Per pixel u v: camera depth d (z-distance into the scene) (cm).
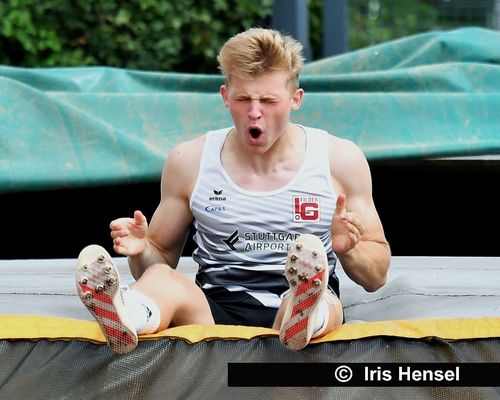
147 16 2275
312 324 812
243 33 925
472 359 861
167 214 998
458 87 1557
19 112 1373
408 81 1546
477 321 889
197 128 1440
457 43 1672
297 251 788
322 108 1442
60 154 1372
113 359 852
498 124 1466
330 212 961
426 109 1460
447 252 1590
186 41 2344
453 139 1447
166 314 877
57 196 1547
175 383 846
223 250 970
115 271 788
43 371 855
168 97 1445
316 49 2603
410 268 1183
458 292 1052
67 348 864
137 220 928
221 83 1572
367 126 1443
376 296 1080
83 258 787
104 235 1585
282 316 867
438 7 2530
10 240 1575
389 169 1480
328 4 2261
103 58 2270
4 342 868
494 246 1577
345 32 2262
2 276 1157
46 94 1391
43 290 1088
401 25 2530
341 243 895
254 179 961
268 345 858
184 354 854
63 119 1387
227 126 1444
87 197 1554
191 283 920
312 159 965
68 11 2222
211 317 921
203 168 973
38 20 2197
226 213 961
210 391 845
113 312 799
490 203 1556
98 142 1388
